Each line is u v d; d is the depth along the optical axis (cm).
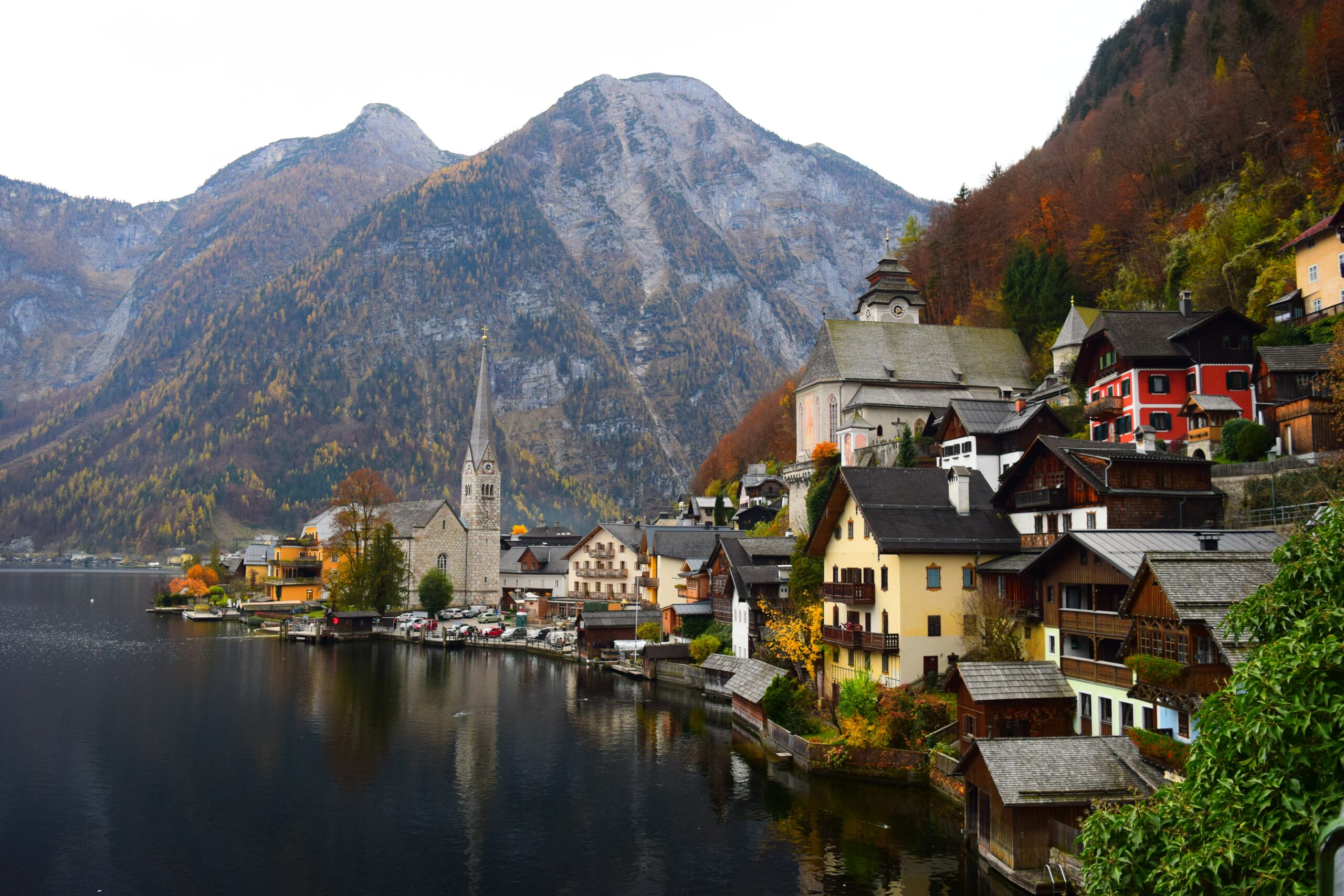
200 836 5012
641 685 9519
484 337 18150
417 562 16362
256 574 19575
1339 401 5831
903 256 17862
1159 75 16100
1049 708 4919
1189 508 5444
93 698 8600
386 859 4684
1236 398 7281
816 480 9706
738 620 8762
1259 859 1842
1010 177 16400
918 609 5997
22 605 19050
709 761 6381
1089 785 3997
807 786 5644
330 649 12444
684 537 12175
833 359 11162
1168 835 2108
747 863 4509
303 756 6606
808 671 7312
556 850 4781
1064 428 7319
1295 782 1867
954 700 5681
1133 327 7688
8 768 6228
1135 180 12912
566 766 6328
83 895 4256
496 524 17438
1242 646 3603
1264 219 9594
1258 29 12875
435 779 6034
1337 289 7481
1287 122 10938
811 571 7675
